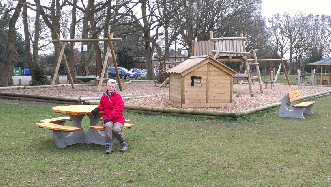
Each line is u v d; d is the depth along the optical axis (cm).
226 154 638
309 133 843
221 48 1662
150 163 576
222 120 1017
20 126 895
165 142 732
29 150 654
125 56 6234
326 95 1978
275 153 648
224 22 3688
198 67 1184
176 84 1238
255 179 502
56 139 676
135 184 475
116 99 660
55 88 2144
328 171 542
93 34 2908
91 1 2806
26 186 464
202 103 1205
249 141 748
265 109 1217
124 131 846
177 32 3525
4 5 4003
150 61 3703
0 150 648
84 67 3450
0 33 4350
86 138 717
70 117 741
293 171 541
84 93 1758
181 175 516
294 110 1092
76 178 498
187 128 892
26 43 2575
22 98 1556
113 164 568
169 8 3303
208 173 527
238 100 1489
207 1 3566
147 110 1134
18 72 6681
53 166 554
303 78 3962
